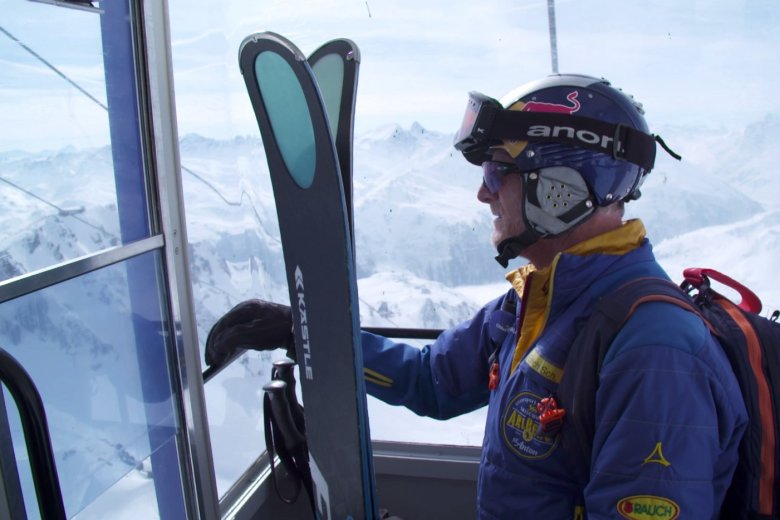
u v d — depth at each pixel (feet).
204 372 6.51
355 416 3.84
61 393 4.84
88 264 4.95
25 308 4.53
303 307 4.22
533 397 3.75
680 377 3.17
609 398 3.30
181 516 6.22
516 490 3.80
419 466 7.47
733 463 3.38
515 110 3.87
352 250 4.18
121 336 5.43
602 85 3.91
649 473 3.14
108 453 5.31
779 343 3.46
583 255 3.82
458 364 4.98
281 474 7.54
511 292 4.76
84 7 4.74
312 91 3.50
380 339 5.43
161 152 5.70
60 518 3.14
